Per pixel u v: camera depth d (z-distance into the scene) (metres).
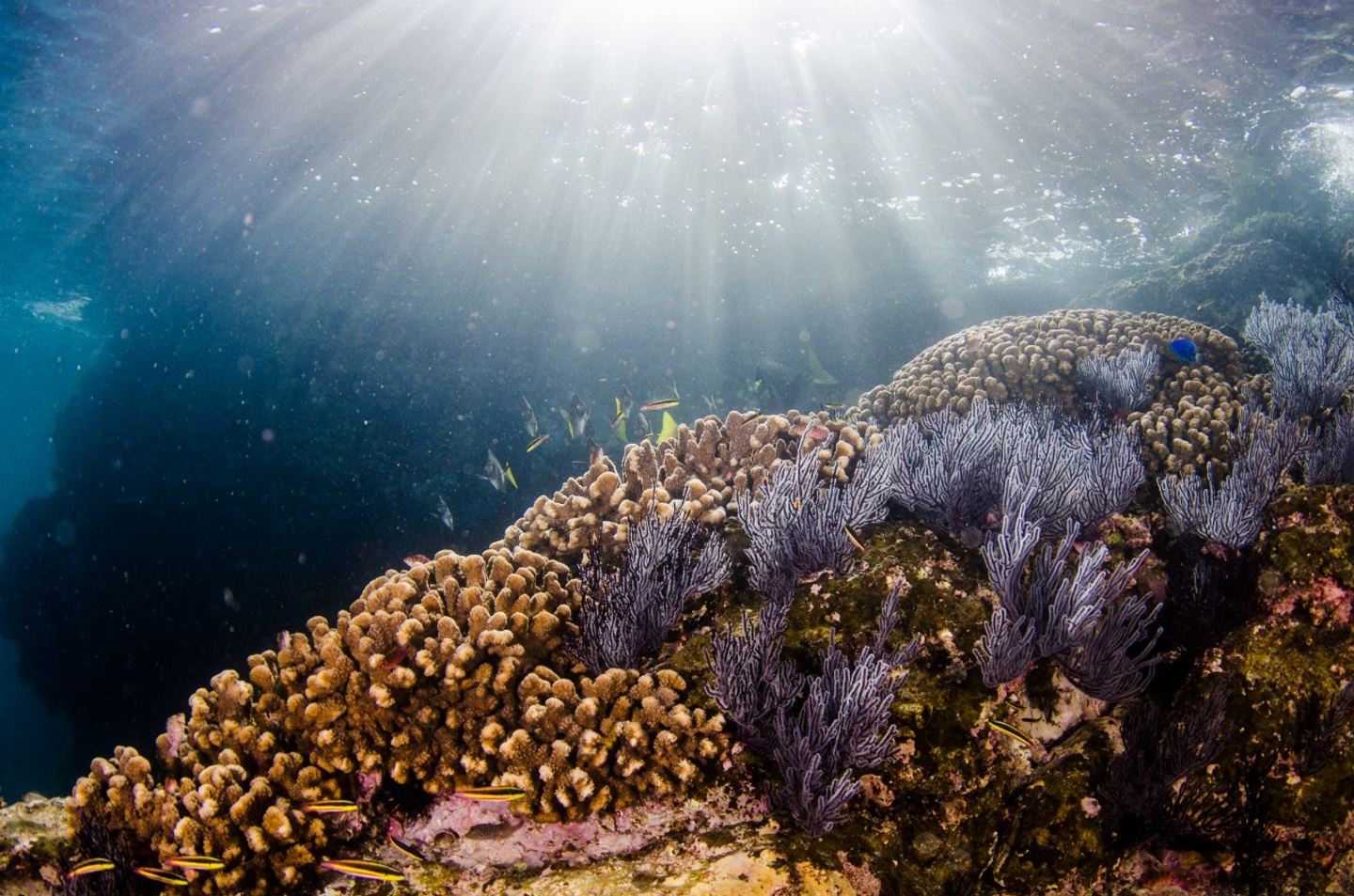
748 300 29.66
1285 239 17.47
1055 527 4.04
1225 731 3.02
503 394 24.53
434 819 3.14
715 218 24.66
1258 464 4.21
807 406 24.80
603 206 24.14
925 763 3.08
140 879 3.05
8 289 30.55
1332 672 3.09
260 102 16.05
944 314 27.50
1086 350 7.21
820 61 14.68
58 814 3.24
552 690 3.18
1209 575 3.82
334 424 20.62
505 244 24.50
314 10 13.30
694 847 2.76
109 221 21.69
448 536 17.75
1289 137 15.79
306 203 20.98
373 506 18.22
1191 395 6.28
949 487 4.10
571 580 4.03
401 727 3.13
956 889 2.70
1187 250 20.92
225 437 20.20
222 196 20.22
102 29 13.05
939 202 20.59
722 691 3.00
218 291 23.72
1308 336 6.72
